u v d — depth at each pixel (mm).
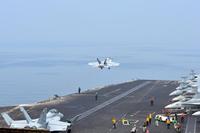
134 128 136875
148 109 183875
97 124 150625
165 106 190750
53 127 126688
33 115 169625
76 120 157750
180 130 139625
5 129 38188
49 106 192875
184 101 189500
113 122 145500
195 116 167375
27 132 38250
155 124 151500
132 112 176500
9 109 184250
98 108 186500
